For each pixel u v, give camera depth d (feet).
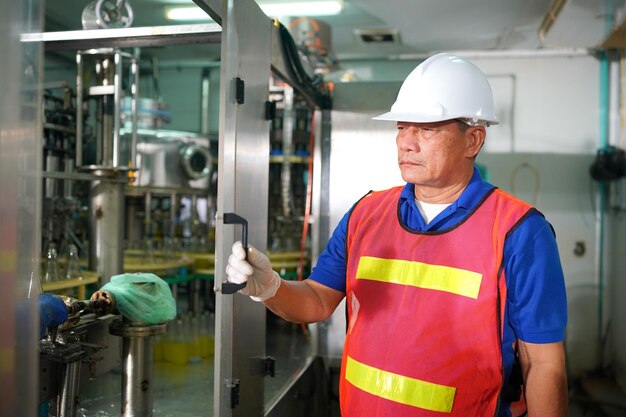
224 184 4.24
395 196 4.64
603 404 11.53
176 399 7.12
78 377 5.07
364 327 4.34
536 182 13.35
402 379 4.04
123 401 5.59
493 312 3.88
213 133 15.60
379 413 4.11
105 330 5.88
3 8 2.80
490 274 3.92
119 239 8.35
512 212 4.00
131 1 11.37
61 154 9.45
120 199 8.34
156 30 5.83
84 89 8.74
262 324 6.00
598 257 13.09
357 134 9.14
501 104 13.47
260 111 5.68
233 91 4.53
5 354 2.82
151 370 5.70
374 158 9.10
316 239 9.30
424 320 4.05
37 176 3.00
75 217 10.78
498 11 10.58
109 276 8.26
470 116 4.01
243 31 5.08
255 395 5.77
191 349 8.93
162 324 5.68
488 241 4.00
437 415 3.95
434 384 3.96
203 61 15.25
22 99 2.91
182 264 10.21
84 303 5.13
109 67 8.21
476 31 11.90
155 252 11.06
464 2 10.17
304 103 10.93
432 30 11.89
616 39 10.96
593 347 13.06
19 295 2.91
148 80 15.81
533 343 3.81
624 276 11.98
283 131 10.78
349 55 14.29
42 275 7.41
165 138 12.34
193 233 12.75
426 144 4.04
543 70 13.30
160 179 11.96
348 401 4.37
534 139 13.35
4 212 2.81
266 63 5.89
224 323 4.43
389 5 10.37
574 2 8.90
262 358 6.00
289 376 8.29
